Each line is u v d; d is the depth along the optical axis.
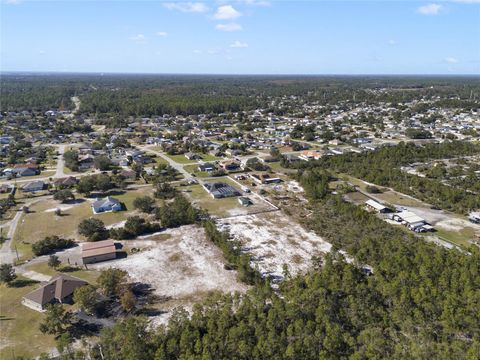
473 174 100.62
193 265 60.75
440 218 79.06
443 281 48.91
